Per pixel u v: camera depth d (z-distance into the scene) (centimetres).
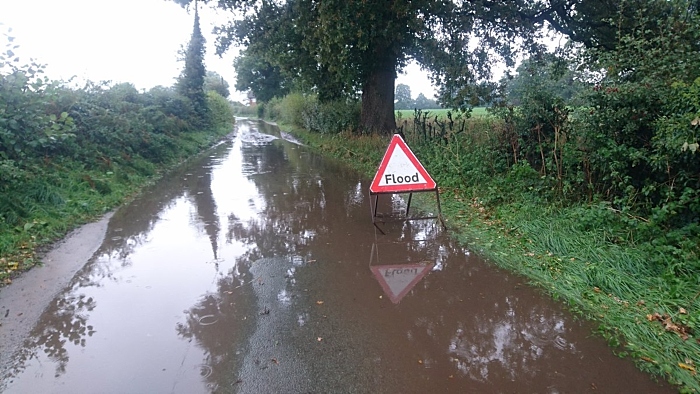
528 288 463
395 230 685
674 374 314
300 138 2755
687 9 751
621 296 432
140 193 993
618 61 688
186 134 2056
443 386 304
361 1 1156
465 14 1290
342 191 1015
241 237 654
